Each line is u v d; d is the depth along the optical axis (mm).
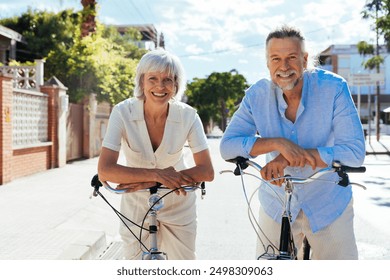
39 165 12648
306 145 2818
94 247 5512
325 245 2828
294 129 2809
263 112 2859
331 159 2562
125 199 3240
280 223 2873
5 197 8680
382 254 5539
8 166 10445
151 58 2895
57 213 7332
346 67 54750
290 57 2629
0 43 22594
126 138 3084
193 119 3102
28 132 11992
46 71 17453
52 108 13367
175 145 3096
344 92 2742
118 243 6031
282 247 2582
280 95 2799
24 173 11648
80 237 5742
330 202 2812
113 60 18281
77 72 16906
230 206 8484
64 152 14234
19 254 5137
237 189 10484
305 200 2818
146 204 3150
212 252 5633
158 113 3021
